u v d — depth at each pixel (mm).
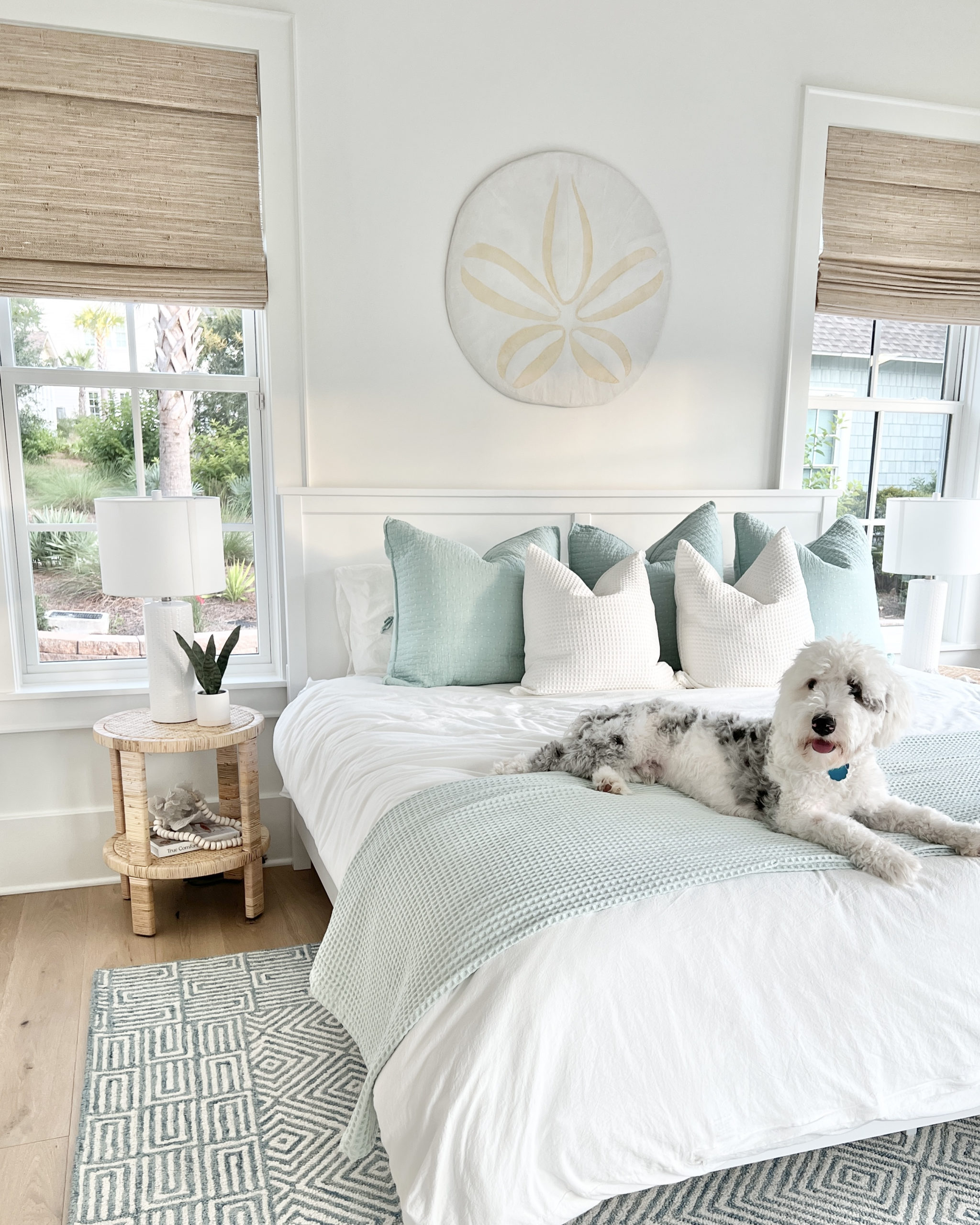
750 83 3258
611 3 3061
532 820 1497
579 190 3109
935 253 3566
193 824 2664
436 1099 1156
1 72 2535
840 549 3016
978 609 3914
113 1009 2133
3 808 2797
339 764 2045
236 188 2785
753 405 3471
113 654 3027
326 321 2926
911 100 3414
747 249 3357
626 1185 1210
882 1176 1599
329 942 1615
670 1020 1212
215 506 2510
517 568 2785
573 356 3193
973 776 1812
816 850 1442
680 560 2752
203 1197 1536
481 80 2971
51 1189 1579
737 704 2371
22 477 2830
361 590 2947
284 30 2740
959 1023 1352
